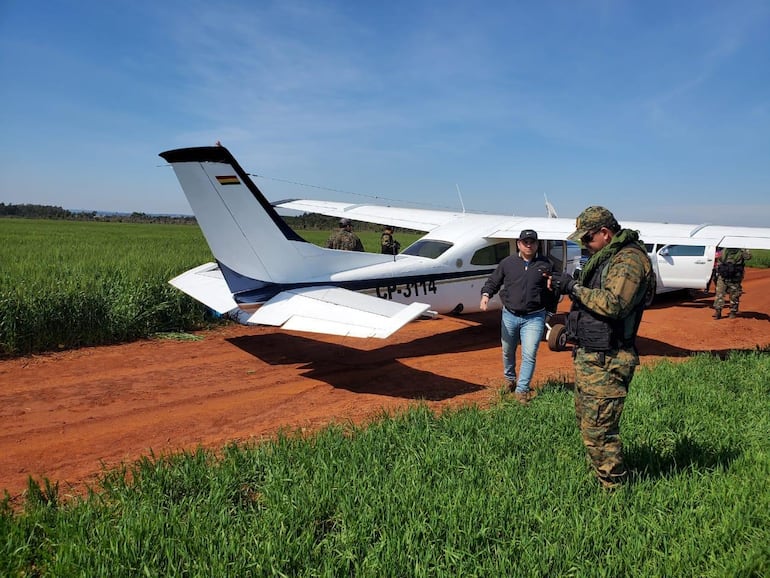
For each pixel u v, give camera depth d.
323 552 2.77
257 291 6.55
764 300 14.67
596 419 3.39
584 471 3.69
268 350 8.08
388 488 3.35
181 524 2.91
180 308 9.23
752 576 2.64
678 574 2.59
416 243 9.05
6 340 7.20
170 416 5.25
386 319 5.49
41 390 5.89
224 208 6.23
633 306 3.20
